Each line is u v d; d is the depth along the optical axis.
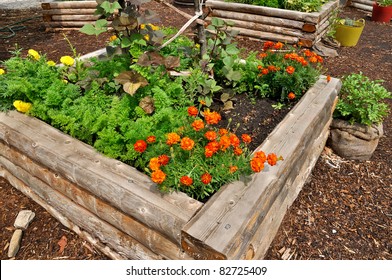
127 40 2.16
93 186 1.85
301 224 2.48
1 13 6.70
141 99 2.15
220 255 1.42
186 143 1.71
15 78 2.39
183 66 2.68
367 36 6.25
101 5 2.01
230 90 2.61
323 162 3.08
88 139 2.17
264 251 2.07
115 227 2.02
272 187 1.81
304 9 5.03
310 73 2.83
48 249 2.27
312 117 2.42
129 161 2.02
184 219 1.56
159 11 7.16
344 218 2.55
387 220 2.55
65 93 2.32
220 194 1.71
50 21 5.73
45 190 2.37
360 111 2.87
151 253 1.89
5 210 2.54
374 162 3.12
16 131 2.21
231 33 2.62
